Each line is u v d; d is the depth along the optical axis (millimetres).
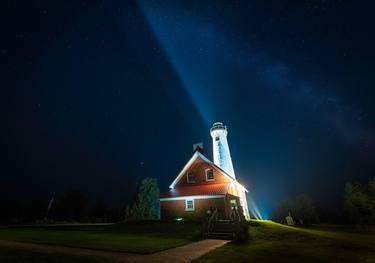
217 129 46188
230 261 11336
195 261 11008
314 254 13703
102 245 14859
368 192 38594
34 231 25469
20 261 10562
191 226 23578
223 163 43531
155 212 32438
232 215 21516
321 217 51969
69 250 13398
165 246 14797
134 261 10797
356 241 19781
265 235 20203
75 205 64125
